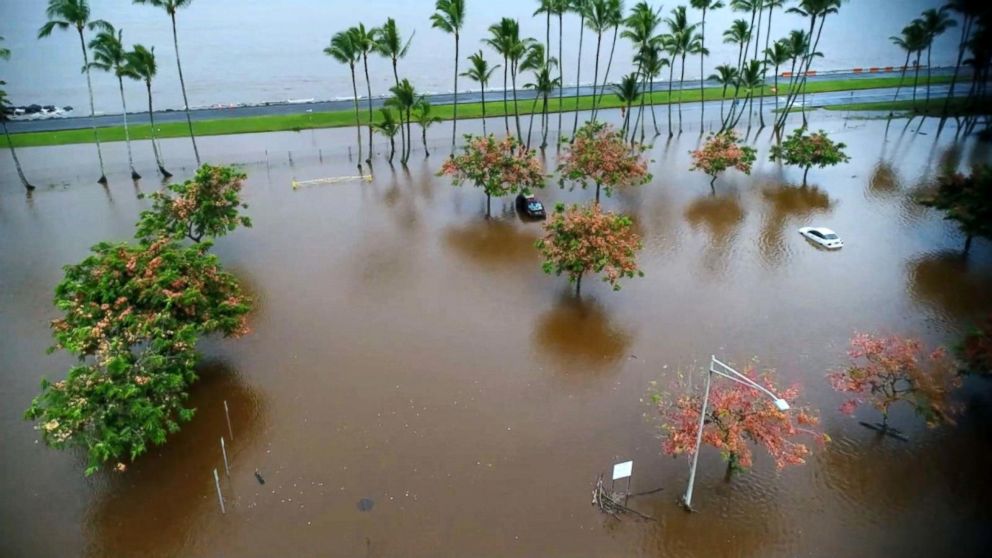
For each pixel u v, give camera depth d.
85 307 26.33
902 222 47.97
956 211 39.59
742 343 33.25
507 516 23.03
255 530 22.52
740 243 44.94
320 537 22.22
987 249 43.28
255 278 39.88
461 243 44.97
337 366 31.36
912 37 69.31
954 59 101.75
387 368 31.19
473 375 30.70
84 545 22.02
